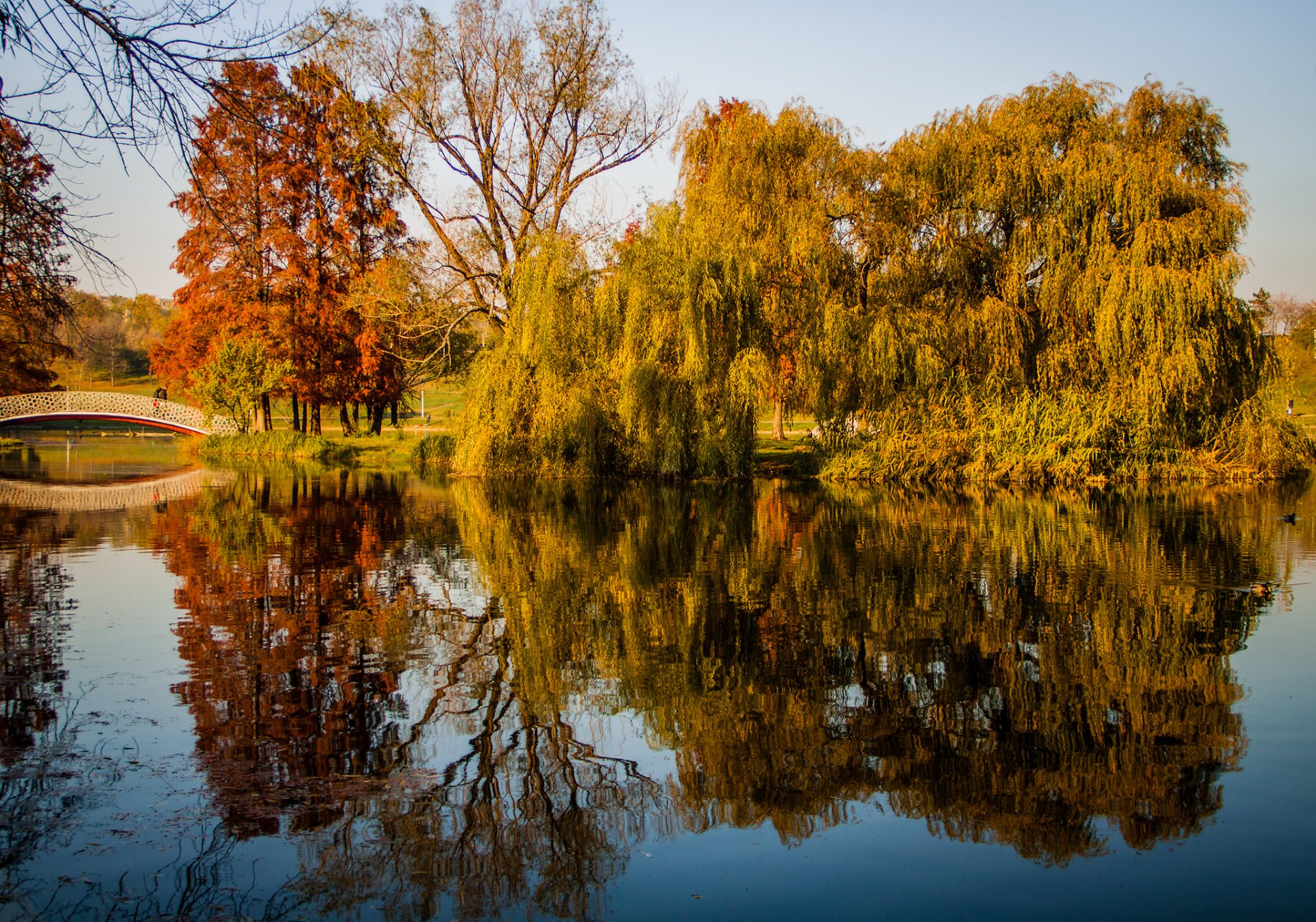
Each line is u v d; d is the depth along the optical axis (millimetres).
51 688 5254
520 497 17562
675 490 18906
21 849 3387
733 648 6234
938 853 3439
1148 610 7309
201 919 2930
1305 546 10477
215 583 8516
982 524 12805
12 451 36781
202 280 32156
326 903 3055
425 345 34594
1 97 4801
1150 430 18172
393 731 4641
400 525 12992
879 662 5895
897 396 19859
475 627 6855
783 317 20078
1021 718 4855
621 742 4547
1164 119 19719
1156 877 3242
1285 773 4105
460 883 3217
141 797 3832
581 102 26031
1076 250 18609
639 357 19422
